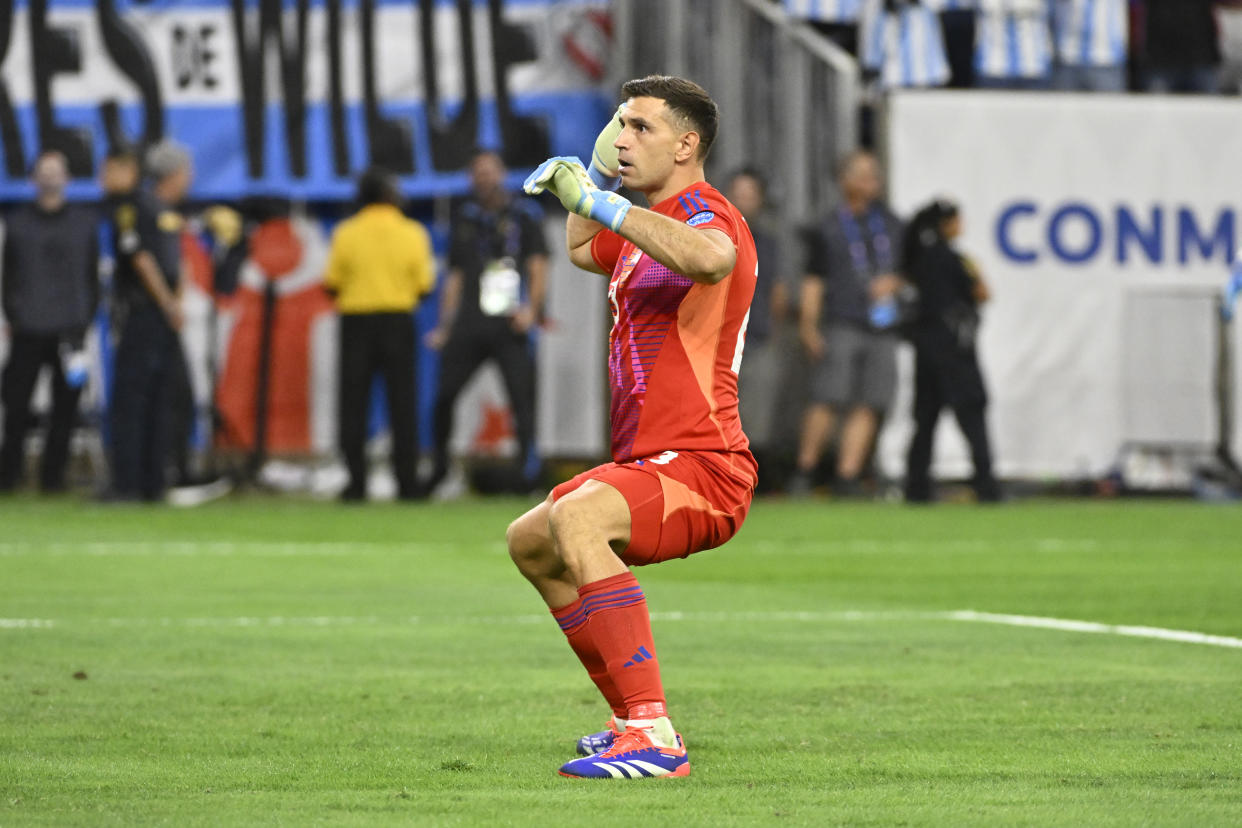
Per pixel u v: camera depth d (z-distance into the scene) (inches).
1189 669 932.6
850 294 2276.1
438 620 1140.5
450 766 657.6
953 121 2428.6
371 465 2477.9
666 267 642.8
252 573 1424.7
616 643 644.1
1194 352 2491.4
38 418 2484.0
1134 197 2476.6
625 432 673.0
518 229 2271.2
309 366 2456.9
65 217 2265.0
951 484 2496.3
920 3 2448.3
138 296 2158.0
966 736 729.6
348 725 753.6
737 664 948.6
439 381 2285.9
